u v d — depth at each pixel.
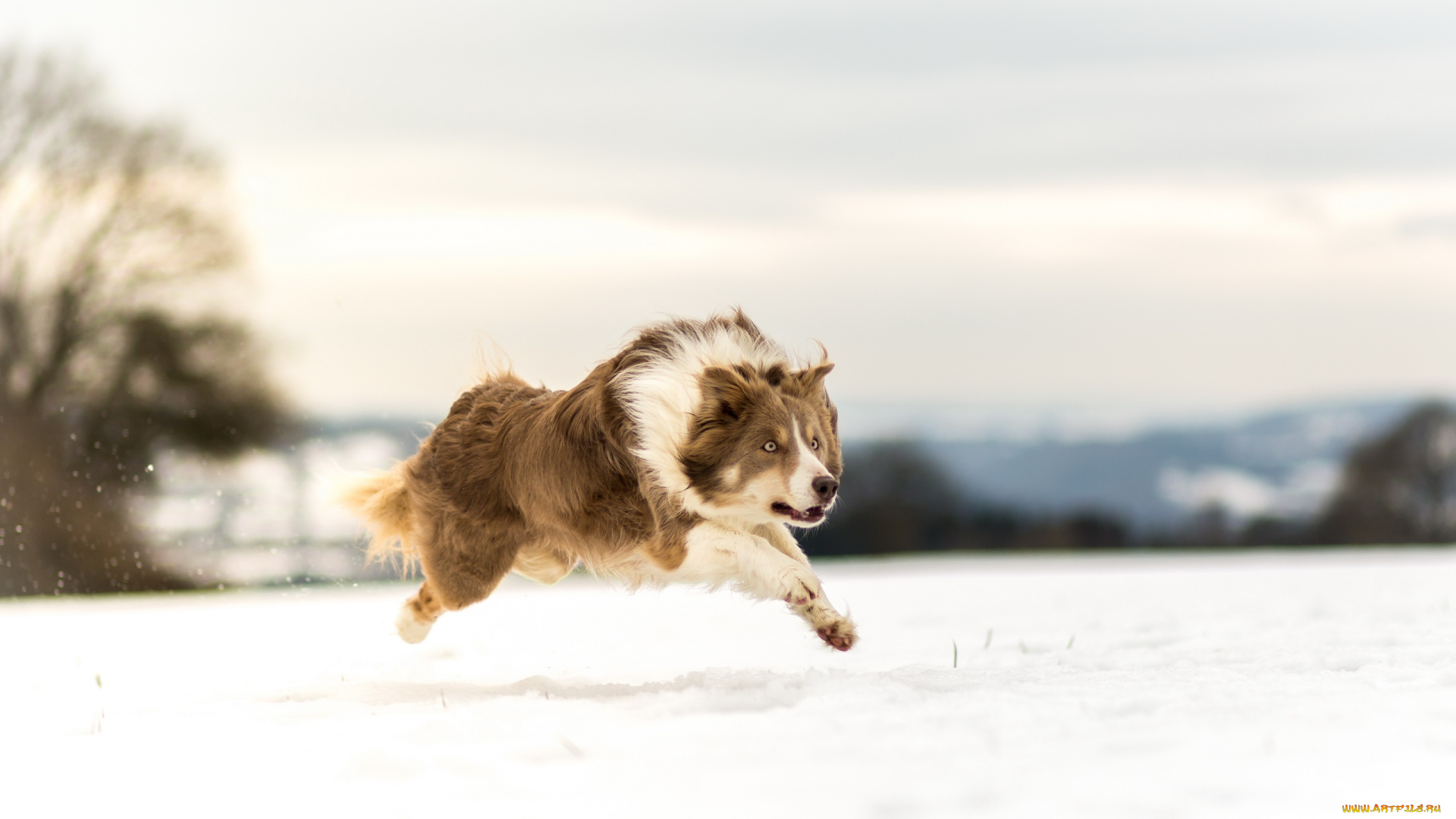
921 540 46.88
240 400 29.66
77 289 29.97
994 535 47.03
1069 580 18.25
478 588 9.54
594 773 5.50
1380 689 6.73
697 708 6.86
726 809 4.89
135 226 30.12
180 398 29.55
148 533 26.62
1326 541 46.25
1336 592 14.47
